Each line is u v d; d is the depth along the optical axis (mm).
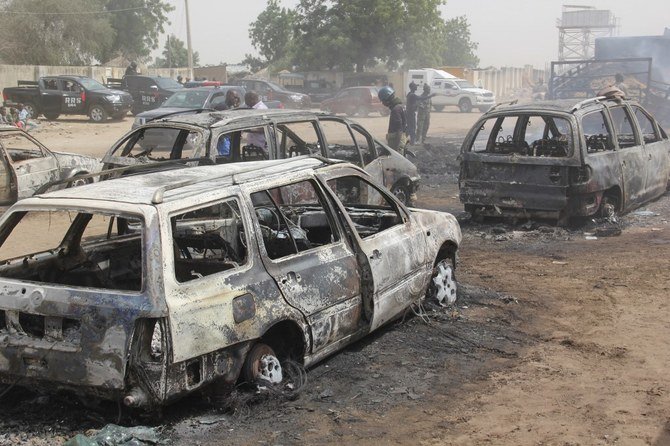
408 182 12086
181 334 4445
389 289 6211
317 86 48688
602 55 29609
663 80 28016
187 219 5934
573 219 11344
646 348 6219
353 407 5164
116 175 9289
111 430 4516
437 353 6199
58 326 4605
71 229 5695
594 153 10758
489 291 7965
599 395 5297
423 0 51281
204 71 62406
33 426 4805
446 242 7254
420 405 5195
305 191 8141
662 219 11664
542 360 6020
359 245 5934
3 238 5117
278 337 5414
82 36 56125
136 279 6051
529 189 10789
